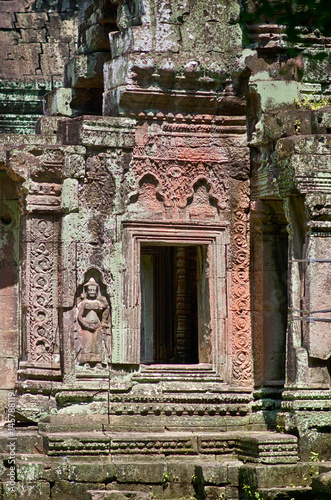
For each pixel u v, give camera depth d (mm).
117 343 23797
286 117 23656
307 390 22500
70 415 23344
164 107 24438
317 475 21547
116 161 24094
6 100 33562
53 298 24438
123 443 22406
